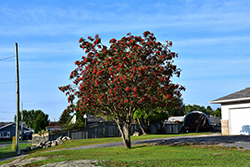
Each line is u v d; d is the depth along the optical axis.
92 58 21.28
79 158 17.45
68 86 23.02
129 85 20.03
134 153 20.08
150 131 42.41
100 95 21.08
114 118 23.59
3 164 20.62
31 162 18.28
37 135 43.66
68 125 42.50
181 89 22.33
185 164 13.62
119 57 20.22
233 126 28.56
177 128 47.72
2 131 70.88
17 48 33.00
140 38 20.86
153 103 21.39
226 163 13.55
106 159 15.77
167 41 21.52
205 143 21.94
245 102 27.28
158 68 21.14
